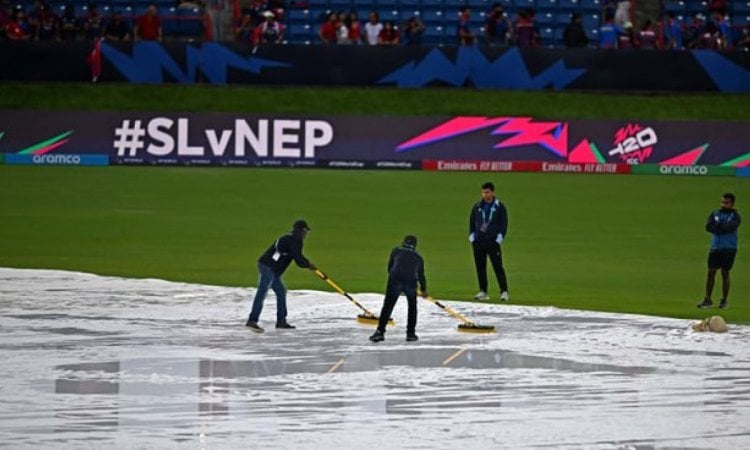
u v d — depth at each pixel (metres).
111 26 132.62
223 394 49.91
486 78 132.00
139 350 57.72
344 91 131.50
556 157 126.31
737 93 132.75
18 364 54.69
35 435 44.00
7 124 124.62
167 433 44.38
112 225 96.62
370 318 63.78
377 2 141.12
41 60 130.00
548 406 48.50
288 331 62.47
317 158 125.56
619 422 46.38
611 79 132.00
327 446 43.16
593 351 58.19
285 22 139.12
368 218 101.38
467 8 140.00
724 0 140.25
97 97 129.50
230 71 131.38
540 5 142.38
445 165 126.00
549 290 74.19
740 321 65.50
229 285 74.94
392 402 48.91
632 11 144.00
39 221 97.75
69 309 67.19
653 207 108.81
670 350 58.47
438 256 85.81
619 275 79.62
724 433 45.09
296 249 61.84
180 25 138.25
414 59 131.75
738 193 116.81
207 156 125.19
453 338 60.91
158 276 77.62
